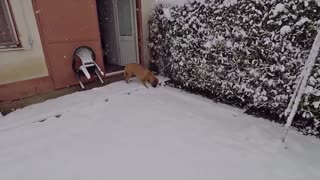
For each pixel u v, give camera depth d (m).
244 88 3.47
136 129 3.12
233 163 2.36
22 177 2.27
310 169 2.20
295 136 2.81
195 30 4.05
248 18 3.16
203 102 4.00
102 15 6.28
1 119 3.44
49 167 2.40
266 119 3.31
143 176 2.22
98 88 4.68
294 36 2.72
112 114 3.60
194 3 3.99
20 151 2.70
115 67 5.98
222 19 3.53
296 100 2.49
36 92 4.14
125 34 5.76
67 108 3.79
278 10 2.75
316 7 2.49
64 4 4.13
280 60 2.91
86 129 3.17
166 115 3.53
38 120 3.43
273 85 3.06
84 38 4.55
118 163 2.42
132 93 4.52
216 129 3.05
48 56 4.16
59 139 2.93
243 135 2.87
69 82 4.54
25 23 3.78
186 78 4.55
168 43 4.84
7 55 3.70
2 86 3.72
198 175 2.21
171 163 2.39
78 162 2.46
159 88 4.82
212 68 3.94
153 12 5.17
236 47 3.42
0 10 3.55
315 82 2.60
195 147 2.66
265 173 2.19
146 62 5.72
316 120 2.74
